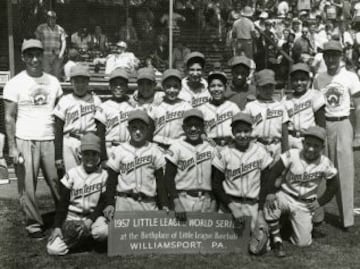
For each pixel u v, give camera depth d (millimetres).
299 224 5727
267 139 6098
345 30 17438
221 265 5156
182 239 5508
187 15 11234
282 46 14227
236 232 5574
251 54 12391
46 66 9266
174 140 6082
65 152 5988
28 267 5090
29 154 5859
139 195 5578
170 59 10078
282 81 13133
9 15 9102
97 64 9641
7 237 5965
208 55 11531
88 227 5453
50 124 5965
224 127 6168
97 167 5707
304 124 6227
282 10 17984
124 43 9695
